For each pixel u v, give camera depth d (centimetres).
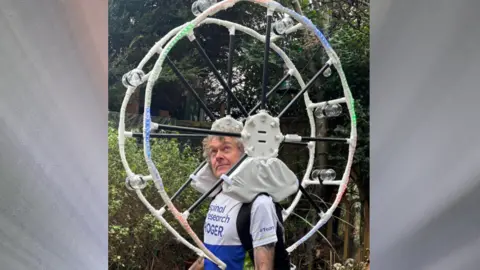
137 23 416
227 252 173
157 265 316
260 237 166
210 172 206
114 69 398
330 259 378
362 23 404
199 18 171
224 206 179
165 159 323
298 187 191
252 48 397
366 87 390
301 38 405
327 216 210
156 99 409
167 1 412
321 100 396
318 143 393
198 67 405
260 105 198
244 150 185
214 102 414
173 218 314
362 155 379
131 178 182
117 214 298
